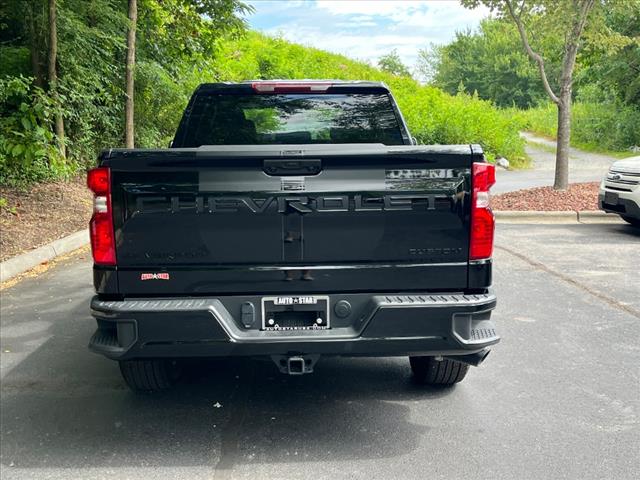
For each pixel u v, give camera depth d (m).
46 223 10.12
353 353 3.51
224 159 3.40
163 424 3.96
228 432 3.85
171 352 3.46
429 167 3.46
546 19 13.04
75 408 4.21
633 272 7.79
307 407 4.20
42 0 12.33
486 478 3.29
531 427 3.88
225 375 4.78
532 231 10.68
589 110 35.09
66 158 13.12
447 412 4.10
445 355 3.63
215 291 3.51
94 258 3.49
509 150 24.56
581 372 4.75
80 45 13.12
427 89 36.19
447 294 3.55
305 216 3.46
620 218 11.75
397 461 3.48
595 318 6.03
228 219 3.45
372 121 4.86
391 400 4.30
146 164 3.41
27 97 11.46
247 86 4.69
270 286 3.51
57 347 5.39
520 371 4.78
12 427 3.94
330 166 3.44
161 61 17.61
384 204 3.47
